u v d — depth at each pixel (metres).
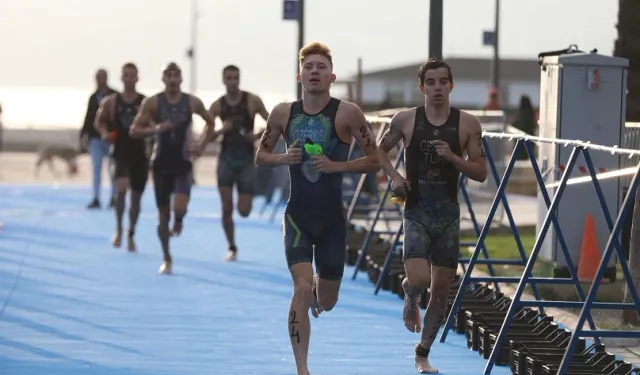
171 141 30.59
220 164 33.34
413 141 18.61
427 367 19.20
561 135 29.53
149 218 47.88
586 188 29.20
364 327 23.44
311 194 17.75
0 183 69.50
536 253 18.84
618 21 33.88
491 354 19.11
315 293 18.67
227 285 29.17
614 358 18.55
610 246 16.88
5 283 28.80
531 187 56.06
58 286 28.42
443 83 18.38
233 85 32.09
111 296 26.94
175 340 21.77
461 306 23.06
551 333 20.31
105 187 67.56
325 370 19.33
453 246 18.72
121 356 20.20
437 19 30.75
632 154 16.23
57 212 49.78
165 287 28.59
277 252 36.94
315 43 17.86
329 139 17.75
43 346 20.97
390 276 28.28
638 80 33.66
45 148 80.06
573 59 29.55
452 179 18.66
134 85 34.75
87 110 50.28
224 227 34.31
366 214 43.03
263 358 20.23
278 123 17.94
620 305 17.28
